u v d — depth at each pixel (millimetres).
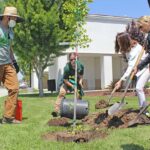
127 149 5559
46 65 23078
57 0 22688
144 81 7863
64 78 9047
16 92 8430
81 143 5984
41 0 22469
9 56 8445
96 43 32562
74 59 8961
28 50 22500
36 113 10227
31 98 18203
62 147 5742
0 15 8391
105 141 6055
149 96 16625
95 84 36562
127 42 7656
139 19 6434
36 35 22078
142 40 7605
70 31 20938
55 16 21859
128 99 14453
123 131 6758
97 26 32562
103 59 33281
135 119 7199
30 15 21797
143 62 6082
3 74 8445
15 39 22281
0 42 8289
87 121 7832
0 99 16406
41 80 22906
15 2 22531
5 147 5855
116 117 7438
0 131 7215
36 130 7242
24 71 34906
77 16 19547
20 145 5957
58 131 6852
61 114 7938
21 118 8672
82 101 7938
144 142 5926
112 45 33219
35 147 5812
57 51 22719
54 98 17703
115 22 33188
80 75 9062
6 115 8352
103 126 7336
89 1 19562
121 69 37250
